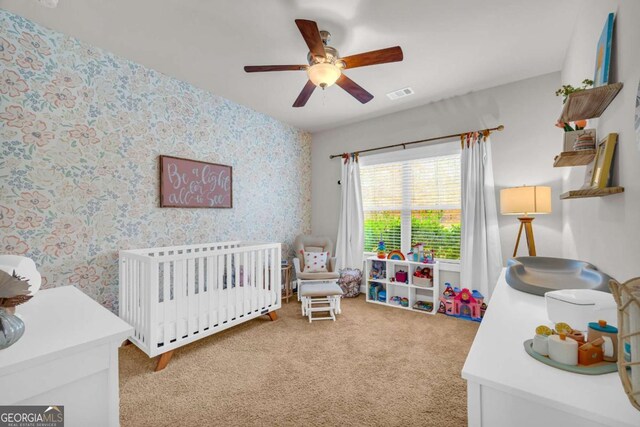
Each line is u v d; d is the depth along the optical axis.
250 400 1.69
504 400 0.69
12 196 1.95
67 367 0.82
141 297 2.08
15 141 1.95
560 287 1.52
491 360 0.79
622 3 1.17
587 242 1.80
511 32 2.15
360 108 3.63
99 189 2.34
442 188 3.45
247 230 3.61
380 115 3.89
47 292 1.35
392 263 3.60
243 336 2.59
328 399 1.70
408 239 3.71
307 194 4.59
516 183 2.93
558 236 2.72
